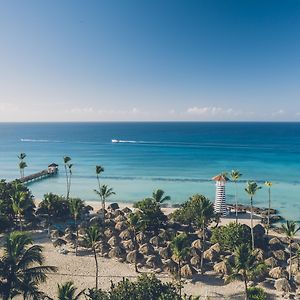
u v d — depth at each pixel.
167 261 51.75
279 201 99.56
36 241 64.25
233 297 44.84
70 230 67.69
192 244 59.81
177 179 132.00
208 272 52.50
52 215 73.12
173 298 32.19
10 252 33.25
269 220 79.69
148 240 63.56
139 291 33.09
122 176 139.25
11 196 73.62
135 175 141.00
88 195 109.62
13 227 70.06
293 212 88.69
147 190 114.44
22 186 81.19
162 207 93.12
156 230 66.38
